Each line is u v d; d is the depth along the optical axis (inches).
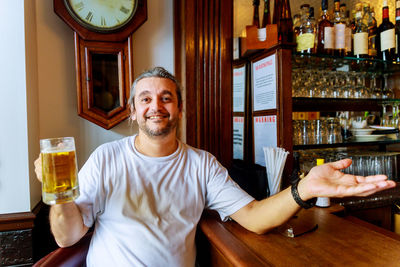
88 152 71.4
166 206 43.6
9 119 55.3
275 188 56.2
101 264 40.7
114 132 72.9
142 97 44.3
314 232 43.7
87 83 65.6
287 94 65.2
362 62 79.4
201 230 48.0
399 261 34.2
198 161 48.4
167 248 41.5
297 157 60.6
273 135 69.0
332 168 36.1
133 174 43.9
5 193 55.2
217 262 44.3
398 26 83.0
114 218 42.1
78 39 64.5
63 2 62.6
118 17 65.6
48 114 67.8
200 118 70.5
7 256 55.2
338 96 84.1
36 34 66.0
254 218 42.2
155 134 43.6
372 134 84.8
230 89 73.2
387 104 94.6
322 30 74.5
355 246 38.7
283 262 34.3
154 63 75.3
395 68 88.9
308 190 35.7
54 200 30.3
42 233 63.1
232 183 48.4
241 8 80.1
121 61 67.4
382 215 78.1
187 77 69.1
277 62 65.9
